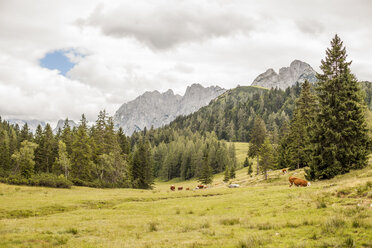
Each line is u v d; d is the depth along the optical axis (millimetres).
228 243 10398
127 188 62719
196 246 10336
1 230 15180
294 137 56969
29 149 61875
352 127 35219
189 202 28312
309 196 19203
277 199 22031
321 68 39906
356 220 10805
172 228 15445
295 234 10828
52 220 19594
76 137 64062
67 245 11883
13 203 26656
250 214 17859
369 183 16734
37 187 45906
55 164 67500
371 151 35469
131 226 16859
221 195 32344
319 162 37094
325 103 38438
